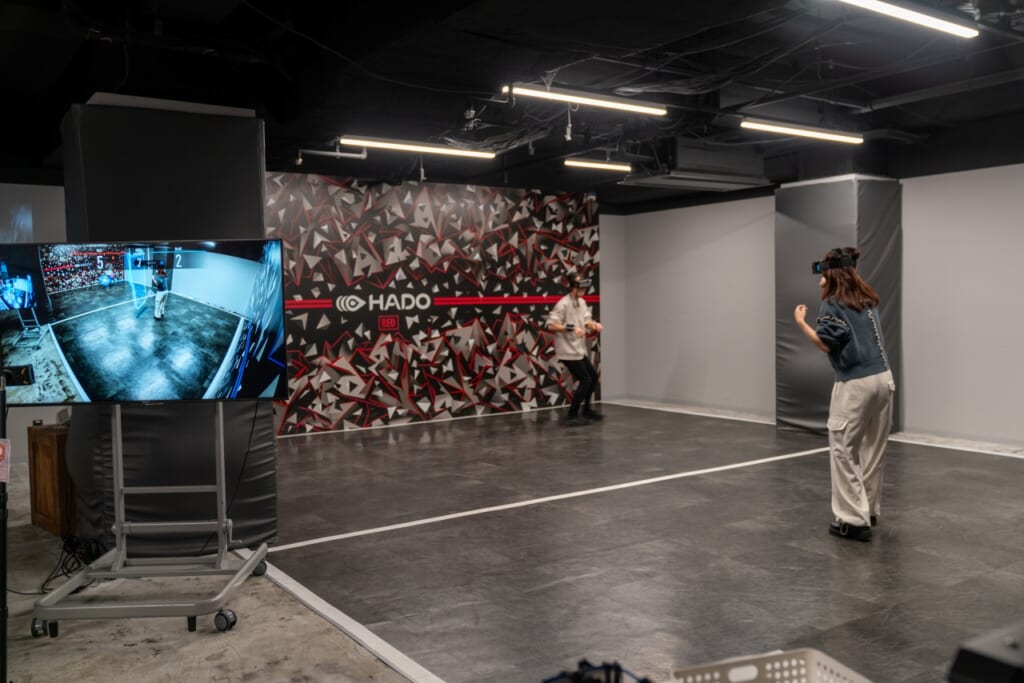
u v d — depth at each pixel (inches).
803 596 135.9
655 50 201.0
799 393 304.2
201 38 181.9
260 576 152.7
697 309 375.9
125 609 123.4
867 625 123.3
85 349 134.0
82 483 166.4
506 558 159.3
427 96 217.9
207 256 135.7
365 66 182.1
